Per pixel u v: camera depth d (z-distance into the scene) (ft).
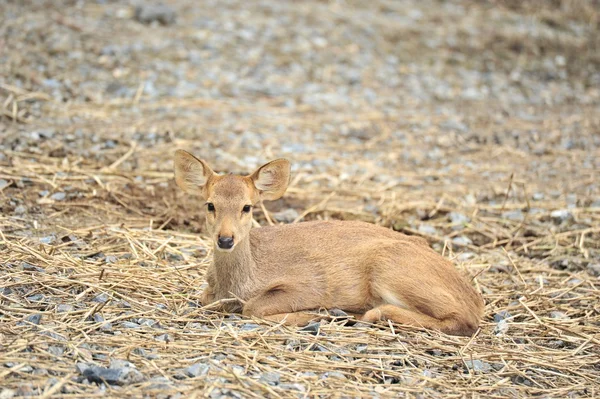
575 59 122.83
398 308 48.60
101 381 39.22
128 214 64.90
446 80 110.93
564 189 78.84
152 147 78.84
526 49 123.13
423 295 48.34
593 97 111.96
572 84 115.85
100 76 93.91
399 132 92.58
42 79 89.81
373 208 71.56
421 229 68.33
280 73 104.12
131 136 80.28
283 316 48.29
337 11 125.90
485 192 77.30
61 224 60.80
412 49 117.50
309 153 83.71
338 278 49.90
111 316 46.60
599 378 45.09
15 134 75.51
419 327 47.73
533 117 101.91
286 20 118.83
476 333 48.29
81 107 85.92
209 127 86.38
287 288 49.57
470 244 66.44
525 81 114.32
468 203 74.43
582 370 45.91
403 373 43.29
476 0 141.59
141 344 43.16
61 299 48.16
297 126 90.79
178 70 99.14
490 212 73.10
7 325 43.88
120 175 70.90
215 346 43.96
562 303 55.47
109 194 67.00
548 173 83.61
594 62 122.83
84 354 41.50
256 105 94.99
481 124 97.81
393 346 45.75
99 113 85.25
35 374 39.24
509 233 68.69
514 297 56.24
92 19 107.45
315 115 94.79
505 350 46.50
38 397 37.22
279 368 42.45
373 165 82.48
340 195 74.23
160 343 43.34
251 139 84.79
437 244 66.33
